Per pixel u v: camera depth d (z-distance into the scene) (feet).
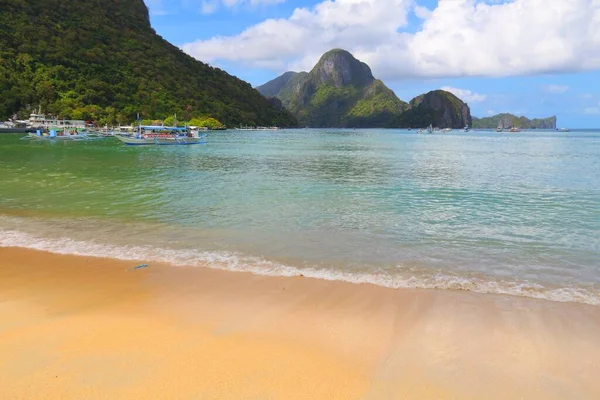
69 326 20.27
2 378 15.71
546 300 24.41
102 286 25.90
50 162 112.98
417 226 43.21
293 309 22.68
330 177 87.30
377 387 15.64
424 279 27.78
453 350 18.49
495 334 20.07
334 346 18.66
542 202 58.08
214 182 77.15
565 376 16.71
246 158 139.95
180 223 43.42
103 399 14.52
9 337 19.06
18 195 58.90
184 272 28.63
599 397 15.40
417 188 71.15
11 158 124.57
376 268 30.01
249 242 36.45
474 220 46.32
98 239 36.83
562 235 40.01
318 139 346.13
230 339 19.17
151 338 19.12
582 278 28.58
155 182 75.72
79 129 297.53
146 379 15.74
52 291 25.02
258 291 25.26
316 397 14.89
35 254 32.32
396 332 20.10
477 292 25.61
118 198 57.67
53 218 44.86
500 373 16.81
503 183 78.84
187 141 217.15
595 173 97.91
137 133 220.43
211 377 15.96
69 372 16.15
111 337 19.16
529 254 33.96
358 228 42.09
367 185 74.74
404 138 398.83
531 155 169.37
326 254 33.24
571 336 20.01
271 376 16.14
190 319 21.29
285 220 45.39
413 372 16.71
